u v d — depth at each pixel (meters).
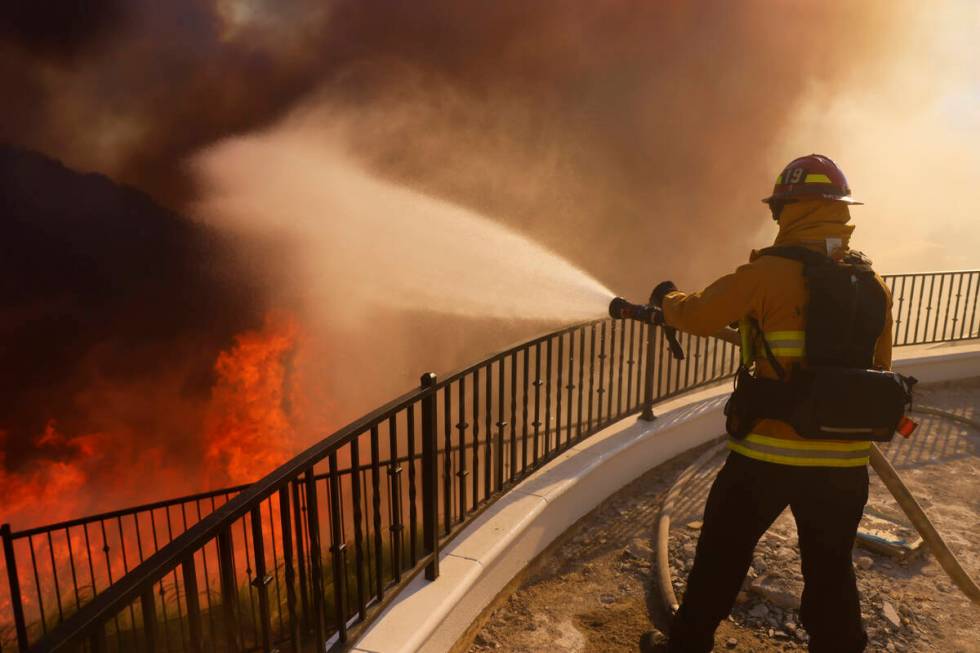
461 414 3.44
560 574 3.73
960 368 7.32
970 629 3.26
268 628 2.22
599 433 4.84
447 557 3.25
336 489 2.54
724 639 3.19
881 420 2.20
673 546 3.96
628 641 3.18
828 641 2.39
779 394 2.28
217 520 1.94
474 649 3.13
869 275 2.34
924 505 4.56
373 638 2.69
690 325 2.54
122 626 6.88
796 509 2.36
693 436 5.41
